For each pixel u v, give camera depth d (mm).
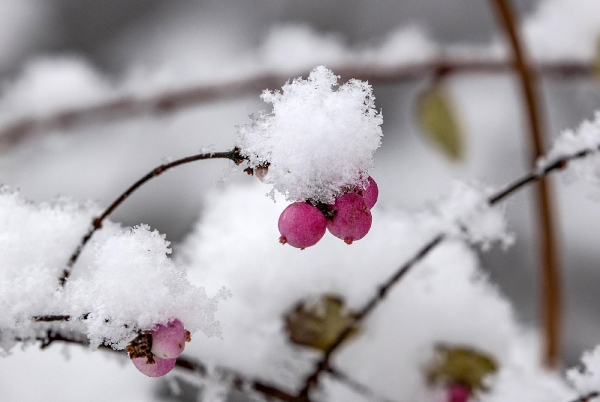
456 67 710
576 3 701
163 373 477
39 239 499
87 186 1067
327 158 478
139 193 1076
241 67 798
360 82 482
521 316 969
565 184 518
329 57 762
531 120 614
